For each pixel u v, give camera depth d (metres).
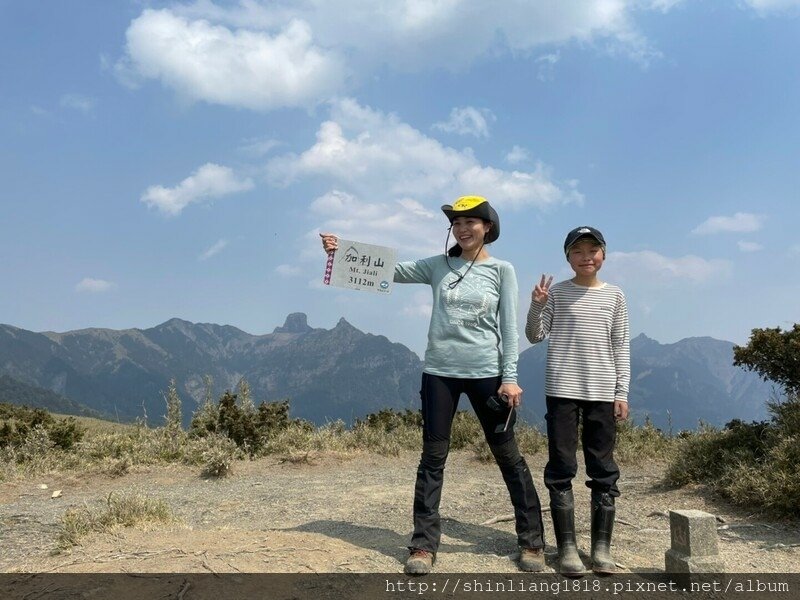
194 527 5.46
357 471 9.23
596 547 3.90
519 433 11.01
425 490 3.92
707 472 7.06
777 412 7.26
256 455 10.11
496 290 4.05
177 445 9.82
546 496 7.19
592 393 4.00
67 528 4.63
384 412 13.01
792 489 5.62
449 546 4.36
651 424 11.02
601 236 4.14
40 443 9.35
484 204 4.12
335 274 4.41
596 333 4.10
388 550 4.16
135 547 3.99
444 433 3.96
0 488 7.75
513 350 3.92
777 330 7.95
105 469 8.66
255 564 3.66
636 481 8.05
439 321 4.03
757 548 4.79
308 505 6.28
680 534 3.76
